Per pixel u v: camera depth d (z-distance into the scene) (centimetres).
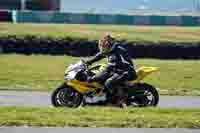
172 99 4838
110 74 3738
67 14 14838
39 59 8050
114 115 2884
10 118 2691
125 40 9125
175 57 9050
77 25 14150
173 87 5800
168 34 12619
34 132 2453
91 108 3247
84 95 3725
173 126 2650
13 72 6544
